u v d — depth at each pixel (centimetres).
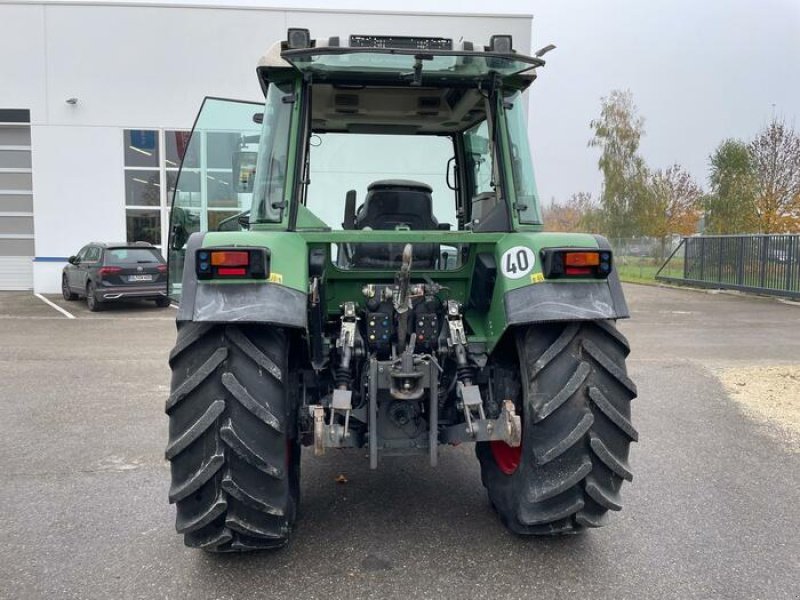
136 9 1788
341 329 350
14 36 1778
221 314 287
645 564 330
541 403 309
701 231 3353
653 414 617
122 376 785
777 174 2655
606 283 320
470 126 443
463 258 372
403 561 332
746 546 350
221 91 1823
